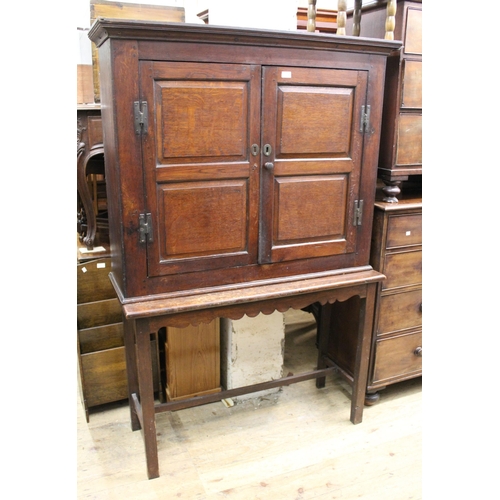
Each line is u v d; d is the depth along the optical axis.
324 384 2.39
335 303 2.32
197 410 2.21
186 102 1.48
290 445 1.98
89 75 2.16
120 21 1.32
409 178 2.54
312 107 1.65
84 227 2.27
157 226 1.55
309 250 1.80
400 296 2.10
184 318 1.64
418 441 2.00
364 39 1.63
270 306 1.76
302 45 1.57
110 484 1.77
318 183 1.74
